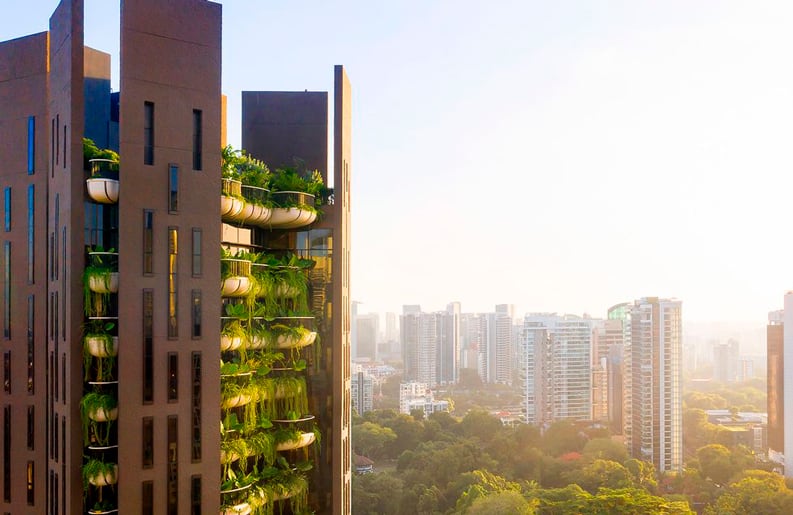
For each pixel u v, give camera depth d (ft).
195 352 110.93
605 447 432.66
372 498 351.05
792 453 423.64
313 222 139.23
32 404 120.88
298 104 152.87
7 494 123.44
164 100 108.99
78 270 107.55
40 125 122.83
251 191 130.00
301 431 133.59
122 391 104.53
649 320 473.67
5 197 125.90
